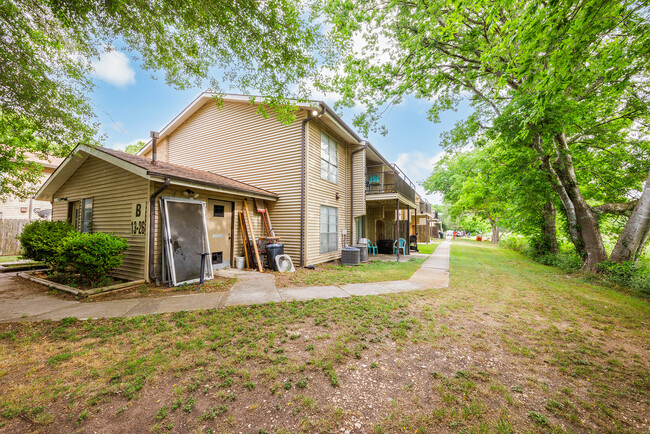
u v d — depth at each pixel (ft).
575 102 21.86
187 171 24.50
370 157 45.42
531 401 6.90
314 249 29.14
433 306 14.74
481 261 36.58
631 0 10.44
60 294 16.30
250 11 12.48
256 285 18.92
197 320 11.98
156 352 8.95
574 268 27.99
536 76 13.03
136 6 11.80
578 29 10.85
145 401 6.54
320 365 8.25
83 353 8.93
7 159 23.00
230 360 8.47
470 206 70.74
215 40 14.10
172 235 19.33
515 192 33.06
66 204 27.43
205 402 6.52
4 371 7.82
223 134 32.71
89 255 16.58
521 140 25.98
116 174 21.84
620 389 7.54
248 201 27.50
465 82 29.48
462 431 5.78
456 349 9.71
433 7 19.44
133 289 17.44
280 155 28.94
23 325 11.39
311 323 11.86
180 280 19.27
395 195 35.70
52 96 14.38
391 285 19.74
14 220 36.91
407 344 10.00
